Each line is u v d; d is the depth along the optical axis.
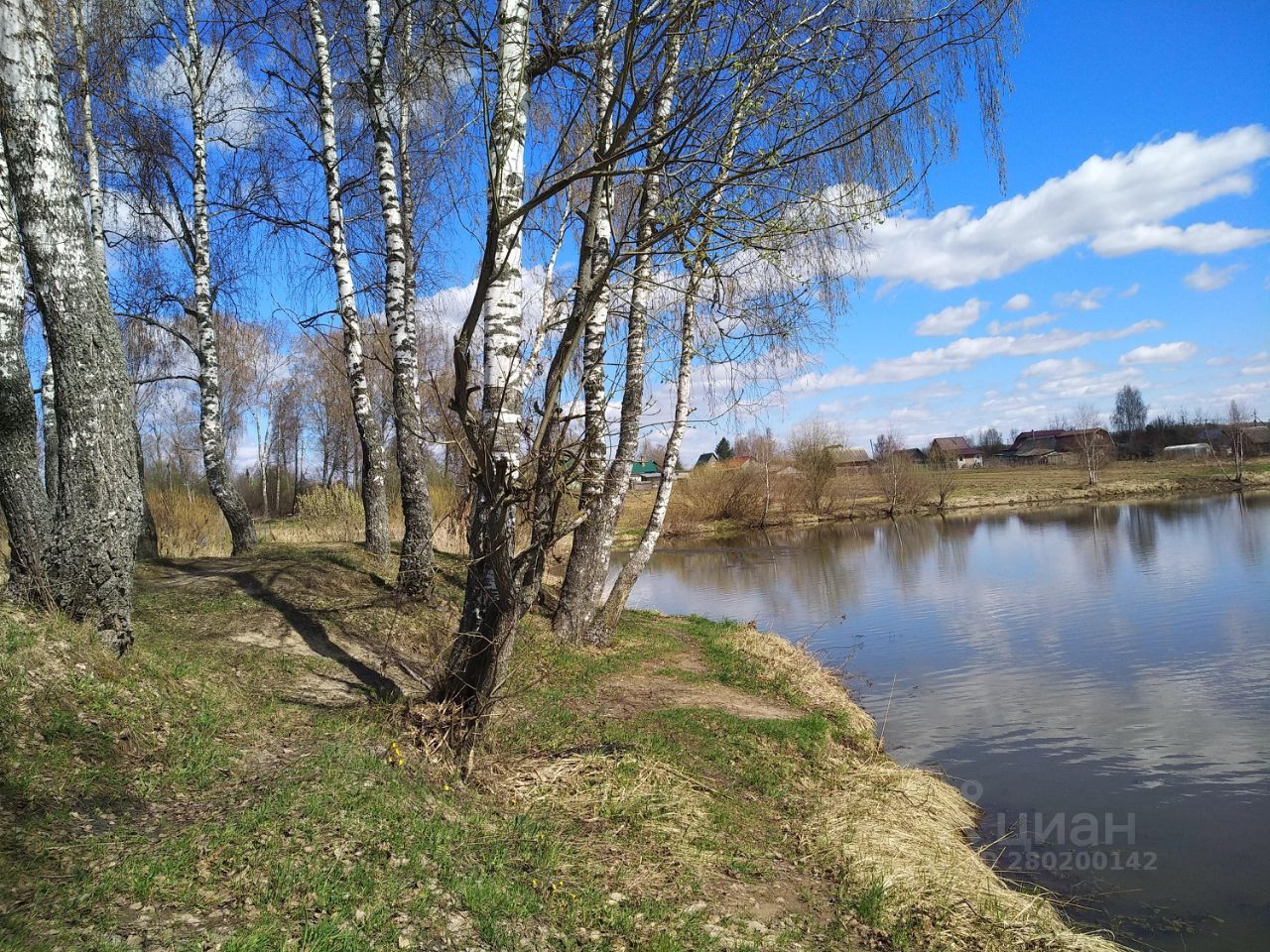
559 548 16.50
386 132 10.37
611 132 5.92
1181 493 53.88
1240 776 8.34
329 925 3.46
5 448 6.07
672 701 8.65
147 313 12.74
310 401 39.97
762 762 7.18
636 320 9.88
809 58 5.83
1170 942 5.38
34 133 5.91
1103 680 12.14
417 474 10.55
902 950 4.57
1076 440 64.88
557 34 6.57
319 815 4.39
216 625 8.33
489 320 6.11
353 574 11.03
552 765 6.06
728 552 33.12
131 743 5.05
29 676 5.12
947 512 48.62
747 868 5.17
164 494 16.81
